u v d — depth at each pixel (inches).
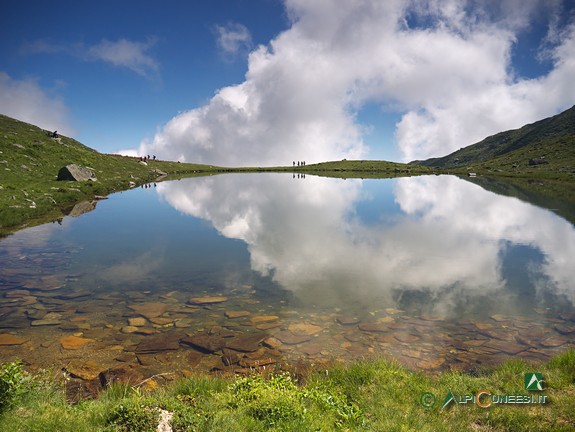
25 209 1258.0
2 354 387.5
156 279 672.4
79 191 1779.0
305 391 296.7
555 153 6427.2
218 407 267.0
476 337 446.6
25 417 225.8
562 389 304.2
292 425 243.3
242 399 272.5
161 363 377.1
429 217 1497.3
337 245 981.2
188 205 1814.7
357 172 5915.4
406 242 1023.0
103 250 882.8
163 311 521.3
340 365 369.7
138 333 448.1
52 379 325.4
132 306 538.0
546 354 402.3
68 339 426.9
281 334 452.1
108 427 221.6
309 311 528.4
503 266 780.6
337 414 271.9
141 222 1304.1
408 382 322.0
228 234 1119.6
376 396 301.0
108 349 405.4
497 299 582.6
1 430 206.1
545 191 2628.0
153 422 229.9
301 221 1393.9
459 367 374.3
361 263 800.9
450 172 5930.1
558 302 567.5
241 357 393.7
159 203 1831.9
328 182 3599.9
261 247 951.0
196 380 317.4
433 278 691.4
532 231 1192.2
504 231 1194.6
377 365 356.5
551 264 796.6
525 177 4429.1
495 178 4436.5
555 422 260.2
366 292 612.7
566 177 3865.7
